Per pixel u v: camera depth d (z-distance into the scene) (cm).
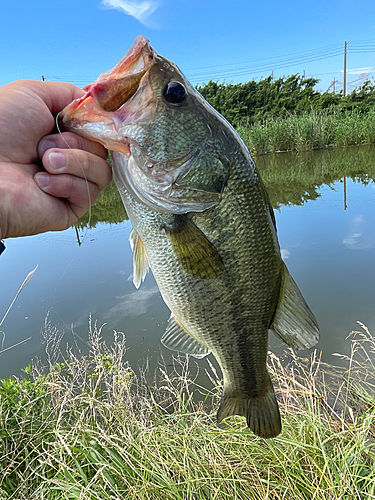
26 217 22
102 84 23
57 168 22
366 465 35
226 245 29
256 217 29
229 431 38
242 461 36
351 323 59
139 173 26
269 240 31
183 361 56
